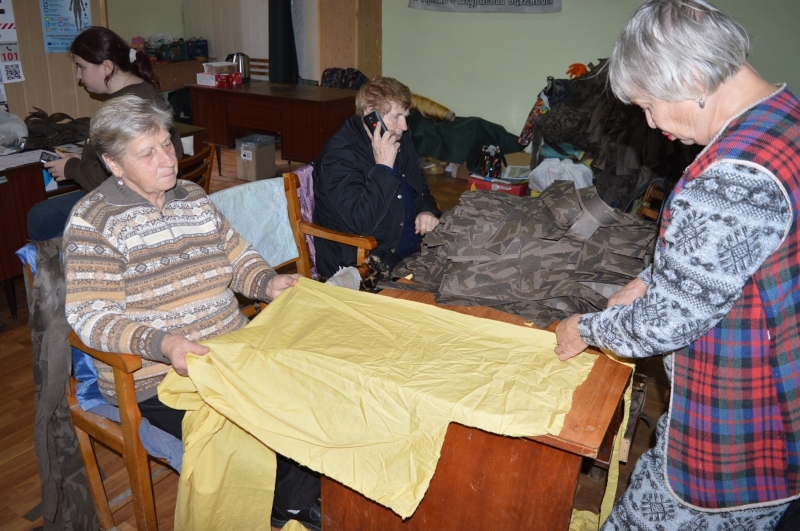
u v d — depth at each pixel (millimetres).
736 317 938
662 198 2221
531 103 5512
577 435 1017
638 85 943
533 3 5227
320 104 4852
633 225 1479
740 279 864
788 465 990
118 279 1391
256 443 1376
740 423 988
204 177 2678
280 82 6188
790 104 897
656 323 924
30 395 2379
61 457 1612
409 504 1100
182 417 1485
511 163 5004
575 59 5191
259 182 2035
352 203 2117
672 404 1051
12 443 2117
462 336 1308
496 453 1168
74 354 1607
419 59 5984
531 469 1145
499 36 5480
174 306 1483
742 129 875
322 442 1176
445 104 5980
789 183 853
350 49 5988
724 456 1015
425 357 1232
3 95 3469
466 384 1145
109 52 2426
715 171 871
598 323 1057
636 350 986
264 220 2045
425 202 2375
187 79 6836
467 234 1543
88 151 2439
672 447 1065
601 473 1960
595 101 3832
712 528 1103
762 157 848
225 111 5352
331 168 2170
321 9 6047
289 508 1645
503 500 1198
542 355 1241
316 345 1270
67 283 1353
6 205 2721
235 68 5574
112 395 1511
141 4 6781
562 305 1417
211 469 1354
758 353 944
